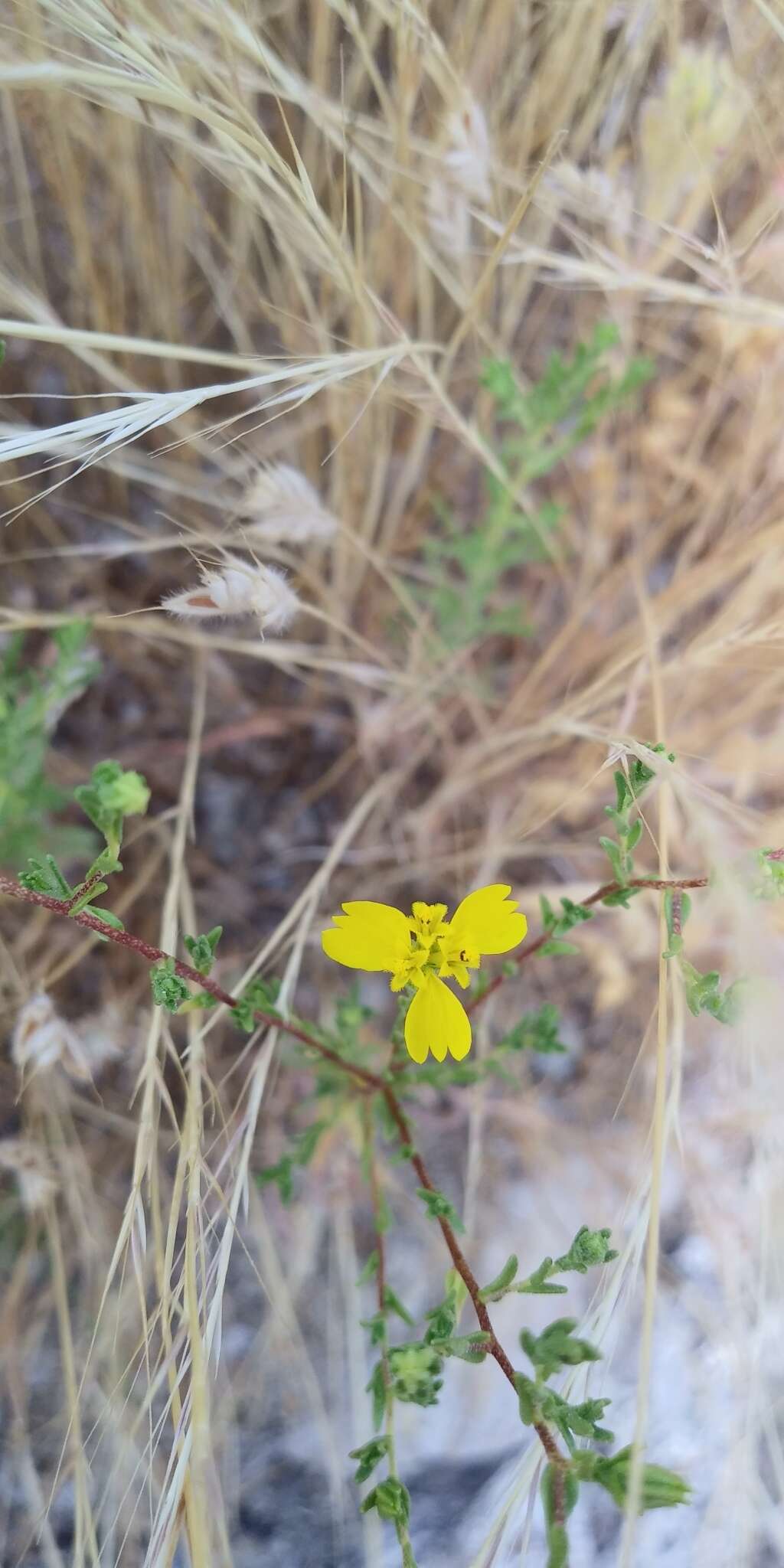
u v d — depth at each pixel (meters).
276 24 0.16
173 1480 0.12
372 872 0.18
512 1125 0.17
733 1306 0.15
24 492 0.17
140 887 0.16
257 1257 0.17
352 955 0.12
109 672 0.18
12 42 0.14
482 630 0.17
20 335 0.12
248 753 0.18
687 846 0.16
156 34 0.12
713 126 0.15
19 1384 0.15
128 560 0.18
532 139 0.16
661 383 0.18
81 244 0.15
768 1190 0.13
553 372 0.15
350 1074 0.14
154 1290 0.16
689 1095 0.17
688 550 0.17
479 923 0.12
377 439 0.17
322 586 0.17
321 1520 0.16
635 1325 0.17
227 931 0.18
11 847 0.15
